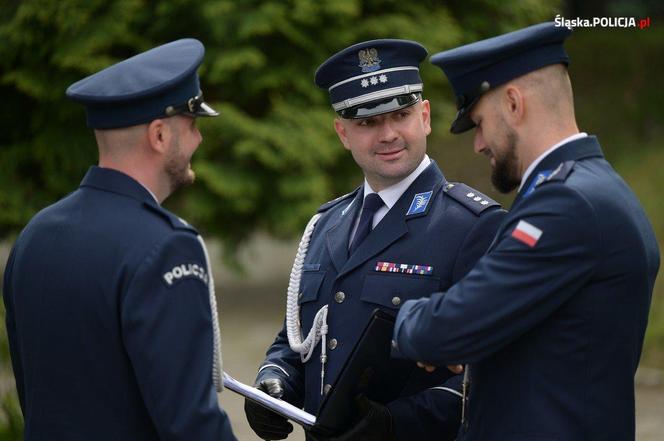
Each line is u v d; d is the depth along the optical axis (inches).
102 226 237.6
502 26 1016.2
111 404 233.3
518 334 229.0
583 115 1411.2
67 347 235.6
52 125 905.5
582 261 224.8
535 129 240.4
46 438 238.4
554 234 224.8
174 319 228.1
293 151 884.6
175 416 223.6
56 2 856.3
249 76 912.3
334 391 272.2
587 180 230.8
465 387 266.2
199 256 238.4
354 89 296.2
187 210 919.0
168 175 247.9
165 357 224.8
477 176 1277.1
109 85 242.1
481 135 249.6
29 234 249.3
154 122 242.1
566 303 229.1
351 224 314.2
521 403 232.5
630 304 231.5
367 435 271.6
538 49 240.1
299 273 322.3
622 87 1448.1
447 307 231.5
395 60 296.7
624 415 233.6
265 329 919.0
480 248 283.6
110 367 232.5
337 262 307.4
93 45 869.2
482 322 227.5
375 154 298.2
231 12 900.0
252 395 278.8
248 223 942.4
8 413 545.6
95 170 247.3
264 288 1141.1
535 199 230.7
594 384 229.6
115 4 879.7
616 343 230.7
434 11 994.1
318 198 909.8
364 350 271.6
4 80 880.3
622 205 231.9
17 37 864.9
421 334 235.1
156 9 904.3
